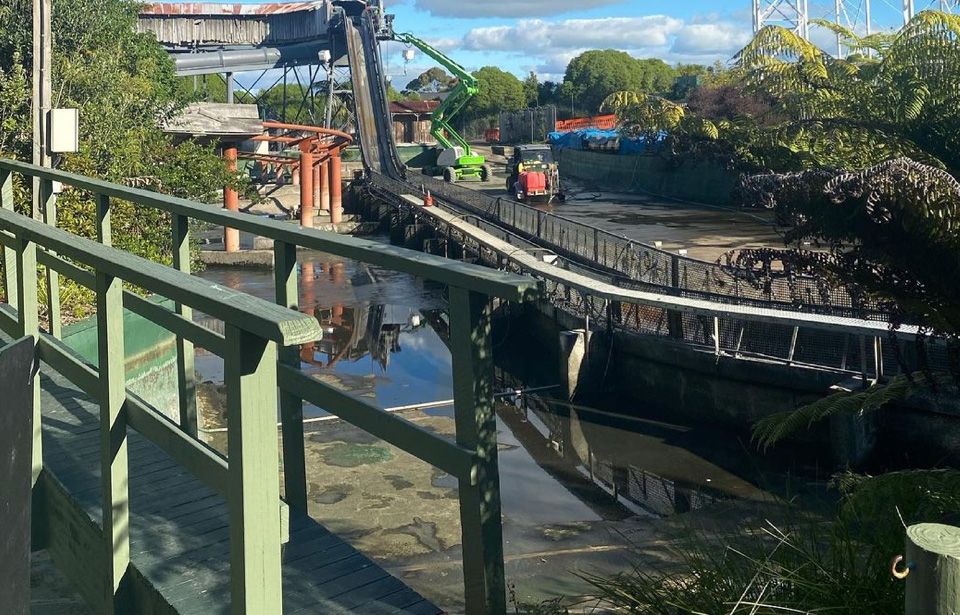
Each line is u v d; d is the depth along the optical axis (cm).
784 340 1723
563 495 1422
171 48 8762
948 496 496
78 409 555
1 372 168
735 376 1734
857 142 985
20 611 176
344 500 1236
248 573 242
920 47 909
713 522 1155
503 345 2631
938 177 503
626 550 966
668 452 1661
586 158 6988
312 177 5447
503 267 2994
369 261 341
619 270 2442
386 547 1073
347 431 1536
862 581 366
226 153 4084
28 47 2514
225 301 236
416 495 1248
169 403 1152
